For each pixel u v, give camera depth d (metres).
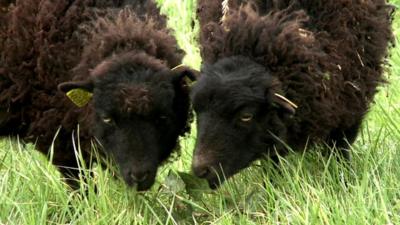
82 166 14.76
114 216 14.02
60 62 14.82
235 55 14.14
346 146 16.31
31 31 15.05
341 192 14.76
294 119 14.38
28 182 15.16
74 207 14.29
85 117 14.52
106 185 14.54
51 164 15.91
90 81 14.06
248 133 13.78
